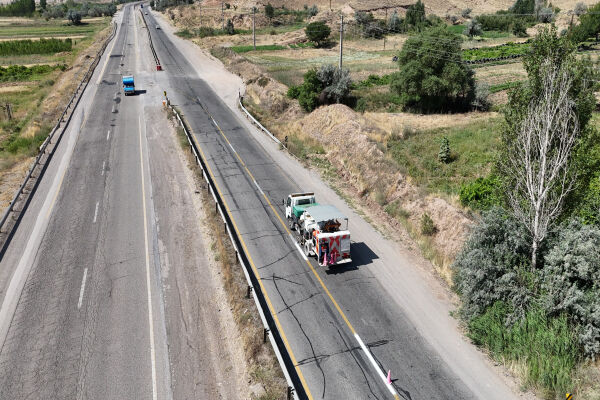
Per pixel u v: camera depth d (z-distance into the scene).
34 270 23.14
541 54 18.56
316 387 16.05
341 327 19.02
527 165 17.72
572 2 160.50
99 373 16.88
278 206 30.02
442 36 47.75
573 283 17.33
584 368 15.91
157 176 34.81
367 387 16.03
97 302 20.72
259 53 92.00
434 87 47.66
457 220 24.58
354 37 106.31
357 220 28.20
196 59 85.69
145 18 161.00
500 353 17.12
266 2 147.88
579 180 18.20
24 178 34.41
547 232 18.77
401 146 38.31
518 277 18.20
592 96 17.84
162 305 20.58
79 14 160.25
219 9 151.38
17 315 19.92
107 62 81.88
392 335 18.55
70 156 38.97
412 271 22.97
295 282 22.03
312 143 41.28
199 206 30.00
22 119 51.53
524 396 15.50
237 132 45.62
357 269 23.14
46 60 90.75
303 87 52.75
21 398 15.82
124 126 47.06
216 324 19.44
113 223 27.77
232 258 23.91
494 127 41.91
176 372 16.97
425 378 16.38
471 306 18.86
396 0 140.12
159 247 25.20
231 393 16.08
